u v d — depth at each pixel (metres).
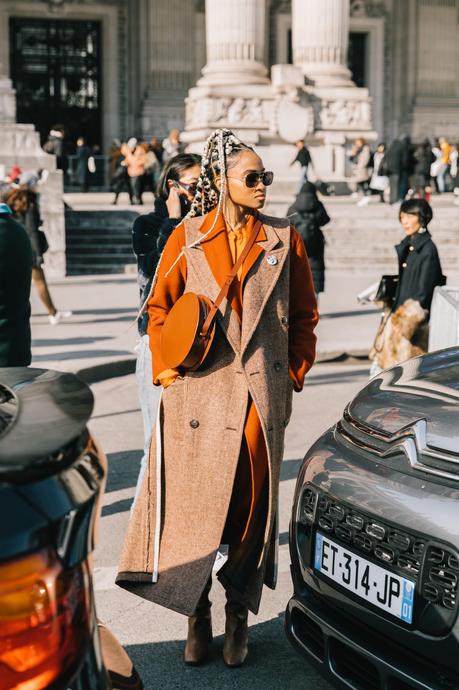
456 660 2.74
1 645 1.53
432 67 39.19
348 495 3.16
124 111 38.19
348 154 28.36
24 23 37.62
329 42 28.33
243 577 3.54
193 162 4.67
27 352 4.90
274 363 3.53
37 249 12.70
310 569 3.37
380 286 7.14
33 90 38.00
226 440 3.46
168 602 3.47
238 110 27.52
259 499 3.51
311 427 7.77
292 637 3.44
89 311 14.12
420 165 29.41
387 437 3.19
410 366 3.72
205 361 3.49
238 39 27.55
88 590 1.70
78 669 1.66
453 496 2.84
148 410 4.69
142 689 2.07
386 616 2.98
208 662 3.84
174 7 36.78
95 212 21.67
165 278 3.65
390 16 39.41
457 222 22.98
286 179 27.78
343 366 10.63
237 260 3.55
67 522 1.62
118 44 37.94
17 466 1.58
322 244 12.74
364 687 3.12
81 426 1.79
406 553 2.92
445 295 6.76
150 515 3.60
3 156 21.42
